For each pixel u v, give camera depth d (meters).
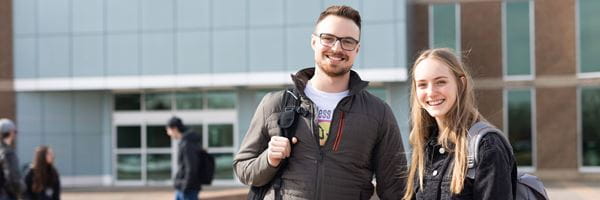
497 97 19.80
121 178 19.50
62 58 18.58
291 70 17.45
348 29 3.22
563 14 19.59
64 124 19.53
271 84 17.73
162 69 18.11
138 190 17.42
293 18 17.50
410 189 3.15
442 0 19.95
